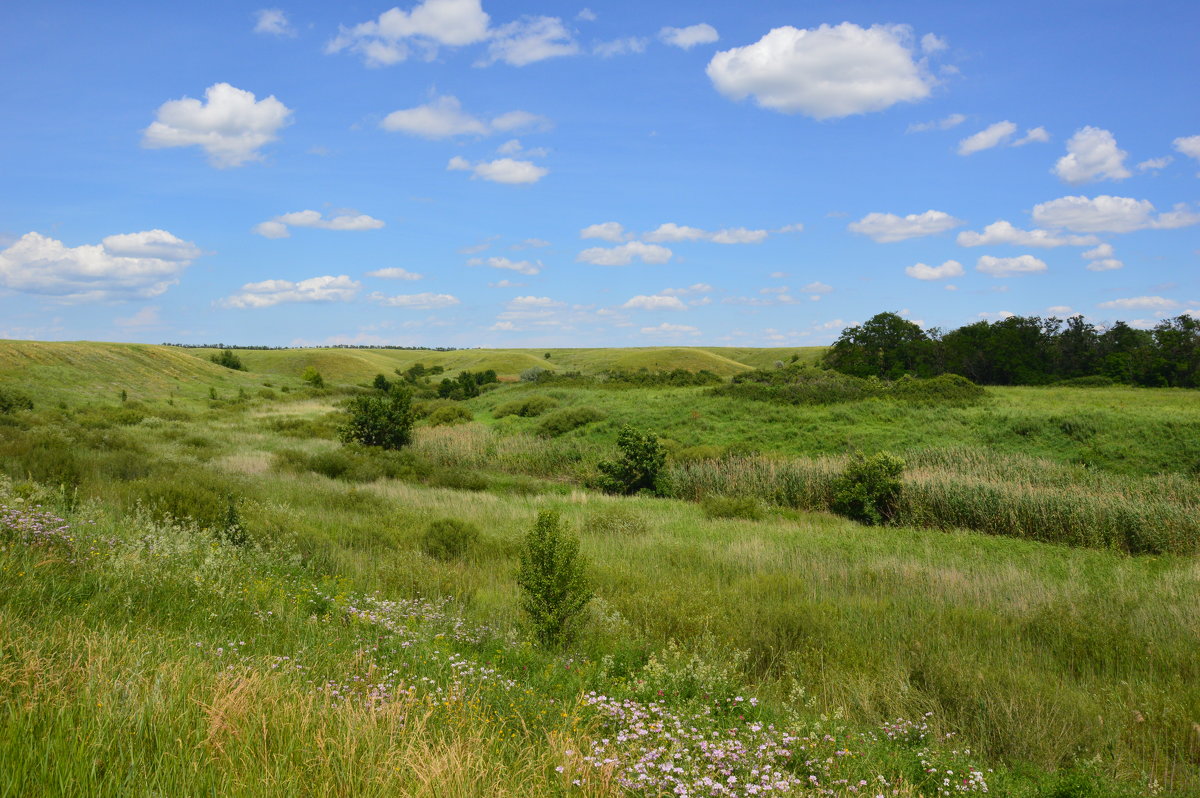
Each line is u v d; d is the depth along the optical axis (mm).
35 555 6711
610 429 34219
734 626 8242
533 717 4832
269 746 3455
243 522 11375
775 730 5121
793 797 4008
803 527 17156
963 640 8266
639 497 22250
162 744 3236
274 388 79562
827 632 8180
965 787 4672
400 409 31453
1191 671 7359
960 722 6133
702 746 4258
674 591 9445
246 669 4559
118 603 6035
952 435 27656
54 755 2912
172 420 42875
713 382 50875
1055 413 27766
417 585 9812
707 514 18891
